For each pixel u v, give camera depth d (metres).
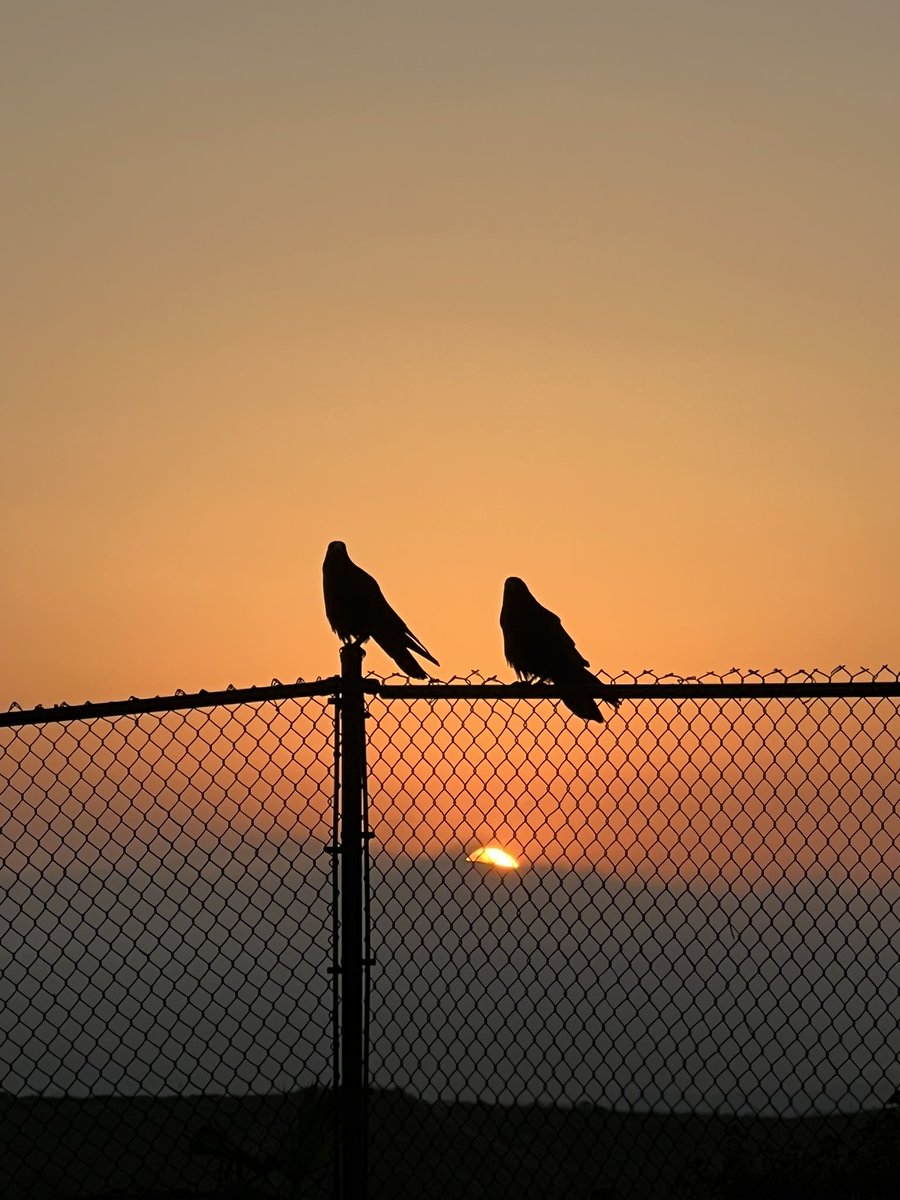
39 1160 12.83
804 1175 11.91
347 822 9.54
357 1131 9.34
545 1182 12.12
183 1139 13.48
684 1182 11.88
